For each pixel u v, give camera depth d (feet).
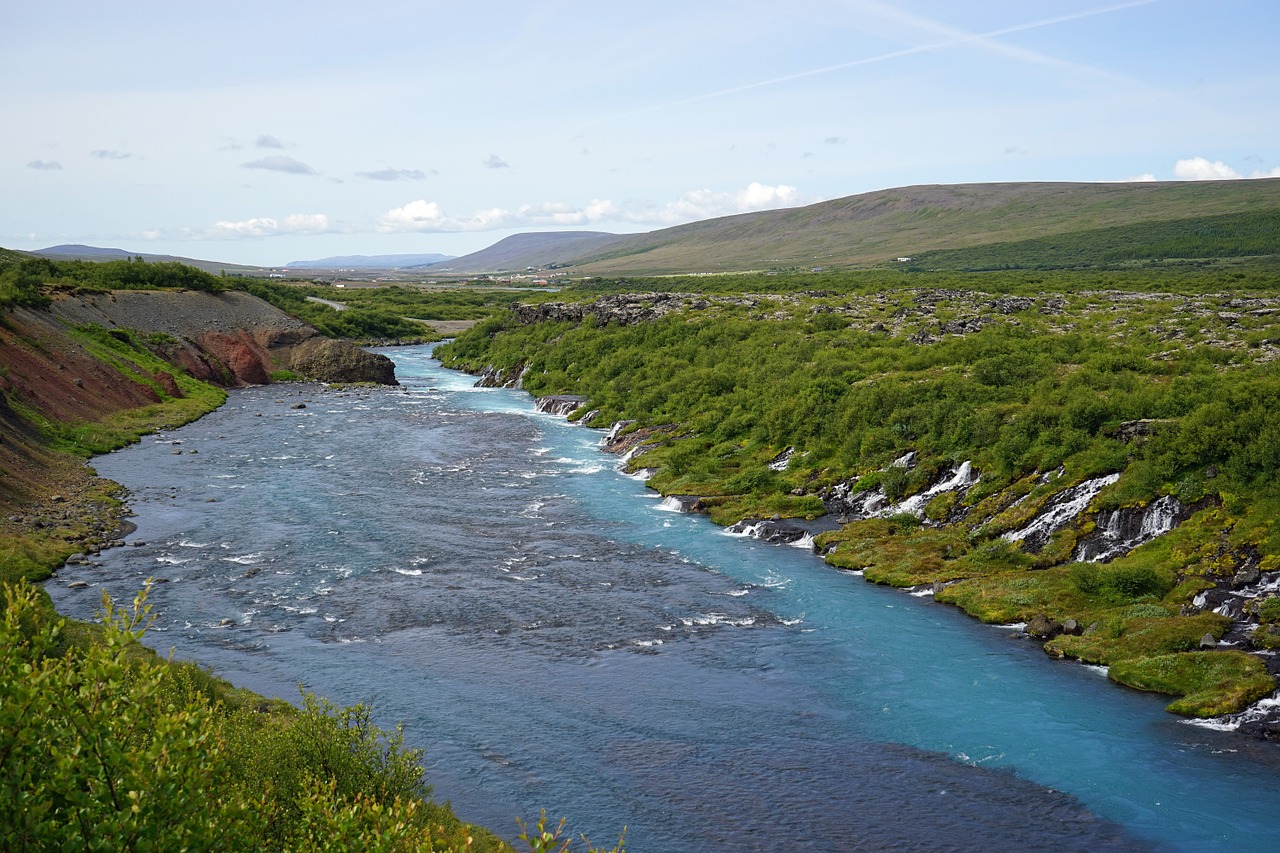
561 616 155.74
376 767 87.92
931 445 222.89
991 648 144.66
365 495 233.55
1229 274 619.26
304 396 413.80
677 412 314.96
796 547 199.41
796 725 119.55
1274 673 125.39
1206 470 172.65
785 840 95.30
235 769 77.82
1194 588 150.00
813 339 359.25
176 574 170.09
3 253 554.46
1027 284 597.11
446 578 172.96
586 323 483.51
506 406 396.37
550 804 100.99
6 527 183.11
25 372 292.20
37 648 47.75
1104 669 136.56
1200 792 103.65
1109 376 238.27
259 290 605.73
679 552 193.06
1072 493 185.68
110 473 248.73
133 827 42.16
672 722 119.96
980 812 100.27
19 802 41.81
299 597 160.66
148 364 379.14
